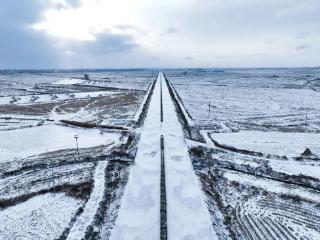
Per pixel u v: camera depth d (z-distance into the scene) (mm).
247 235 18438
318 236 18453
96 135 41531
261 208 21797
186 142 36219
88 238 17688
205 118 53875
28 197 23531
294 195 23562
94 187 24688
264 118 54719
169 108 59500
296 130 45562
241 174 27938
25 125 47312
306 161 31641
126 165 29859
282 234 18578
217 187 25281
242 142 38688
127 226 18562
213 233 17875
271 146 37062
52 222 19969
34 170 29172
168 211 20281
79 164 30297
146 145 34875
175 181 25172
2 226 19719
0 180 27109
